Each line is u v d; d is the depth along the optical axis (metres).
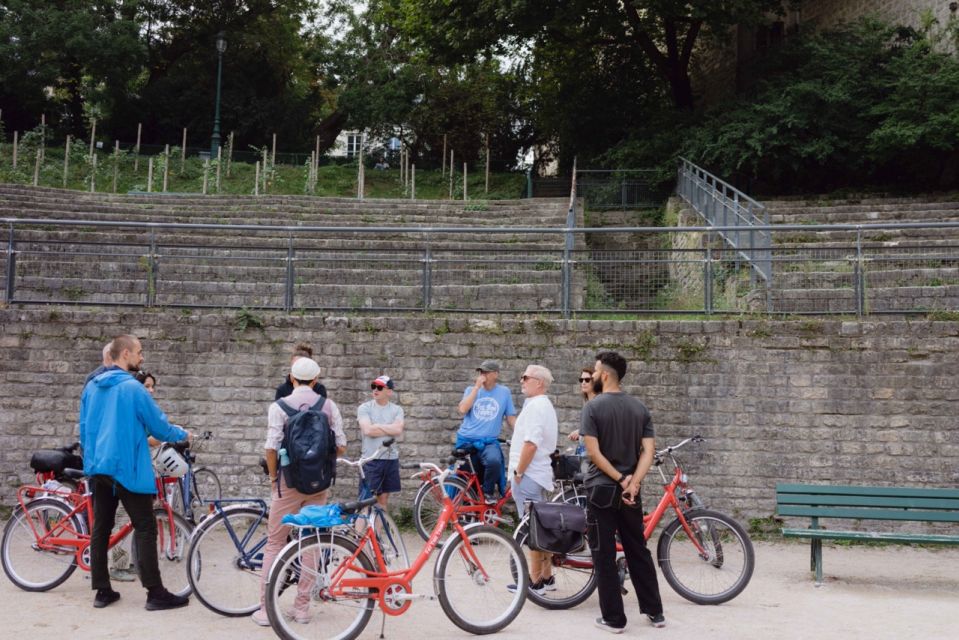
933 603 6.86
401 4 26.98
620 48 25.59
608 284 10.38
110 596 6.43
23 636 5.64
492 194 26.28
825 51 20.53
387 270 11.27
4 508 9.77
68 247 13.50
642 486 9.55
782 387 9.52
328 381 9.99
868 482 9.30
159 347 10.05
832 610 6.58
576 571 6.77
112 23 31.62
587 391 8.44
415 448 9.86
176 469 6.82
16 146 24.84
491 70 32.00
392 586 5.88
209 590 6.25
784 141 19.66
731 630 5.99
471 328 9.98
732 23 22.02
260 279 11.84
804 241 14.84
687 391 9.62
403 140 33.16
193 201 19.52
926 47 19.30
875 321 9.50
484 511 8.81
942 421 9.25
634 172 21.25
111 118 34.06
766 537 9.31
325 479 5.94
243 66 36.62
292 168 28.78
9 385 9.98
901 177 20.69
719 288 10.24
